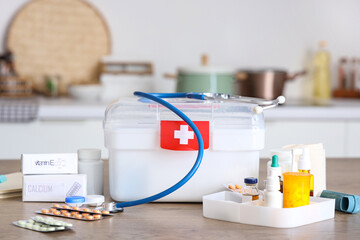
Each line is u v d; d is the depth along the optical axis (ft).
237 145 4.25
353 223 3.74
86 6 12.26
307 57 12.67
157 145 4.26
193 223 3.70
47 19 12.23
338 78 12.75
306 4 12.58
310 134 10.48
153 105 4.28
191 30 12.42
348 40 12.73
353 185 5.07
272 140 10.42
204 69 10.21
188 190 4.29
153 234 3.43
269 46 12.58
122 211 4.04
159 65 12.41
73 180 4.29
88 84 11.59
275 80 10.59
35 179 4.30
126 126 4.28
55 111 10.16
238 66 12.55
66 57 12.34
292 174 3.76
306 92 12.72
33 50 12.23
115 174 4.33
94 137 10.27
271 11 12.53
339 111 10.48
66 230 3.51
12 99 11.14
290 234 3.44
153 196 3.97
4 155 10.13
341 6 12.65
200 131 4.25
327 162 6.51
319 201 3.96
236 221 3.73
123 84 11.85
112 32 12.35
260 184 5.06
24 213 3.96
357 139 10.56
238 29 12.50
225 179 4.30
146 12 12.33
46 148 10.21
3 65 11.75
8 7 12.11
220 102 4.29
